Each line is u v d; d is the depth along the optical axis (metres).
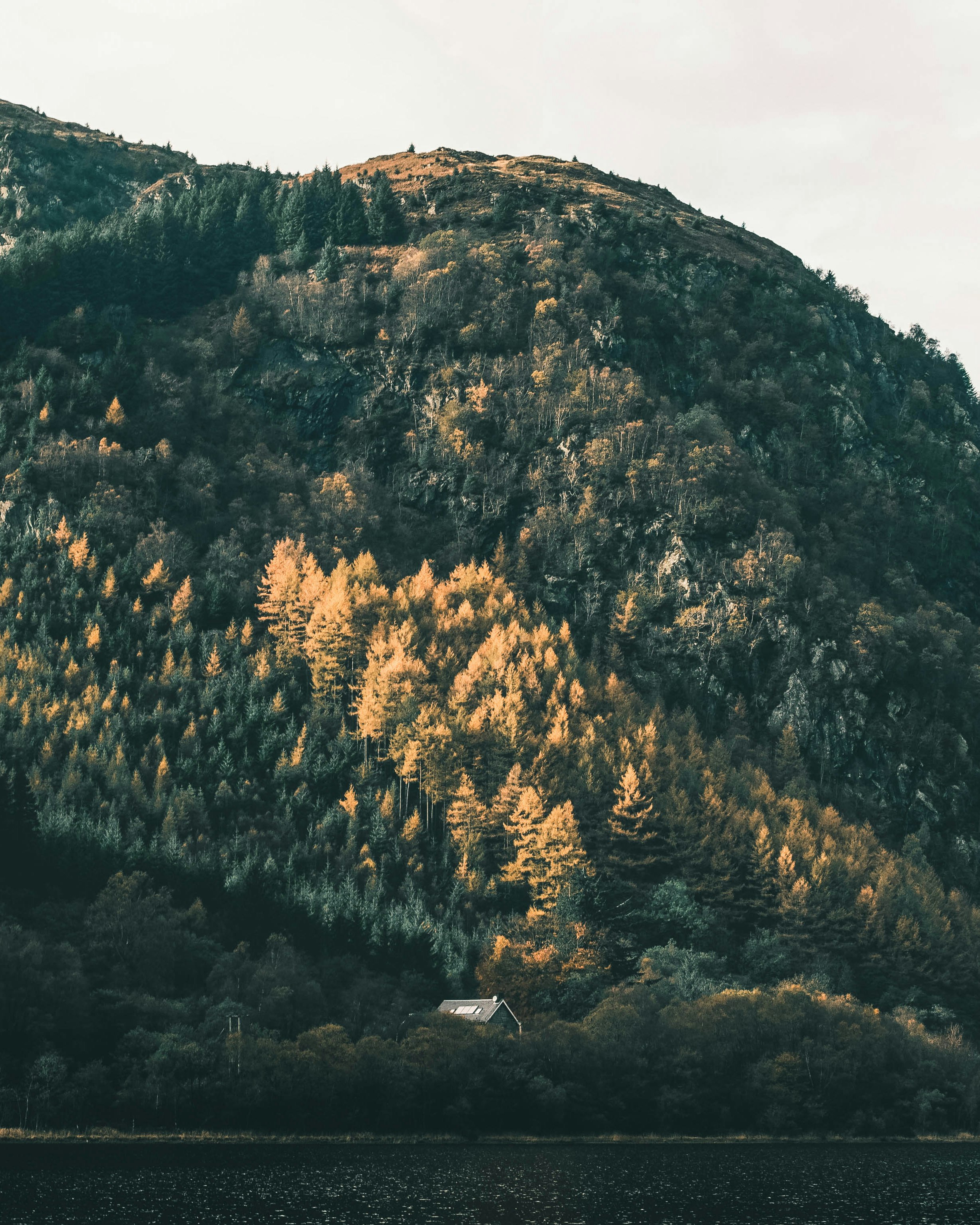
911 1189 126.31
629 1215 111.38
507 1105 143.50
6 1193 109.19
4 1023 136.00
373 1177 122.44
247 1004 149.25
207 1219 103.44
